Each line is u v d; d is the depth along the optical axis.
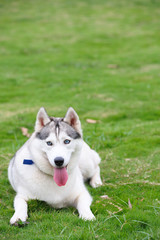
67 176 3.82
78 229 3.43
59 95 11.09
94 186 4.98
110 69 14.97
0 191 4.75
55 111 8.44
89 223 3.57
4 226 3.55
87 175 5.15
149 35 21.75
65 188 4.05
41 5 31.53
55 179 3.77
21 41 20.03
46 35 21.69
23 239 3.27
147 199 4.32
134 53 17.75
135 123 8.47
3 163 5.84
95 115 9.13
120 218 3.68
